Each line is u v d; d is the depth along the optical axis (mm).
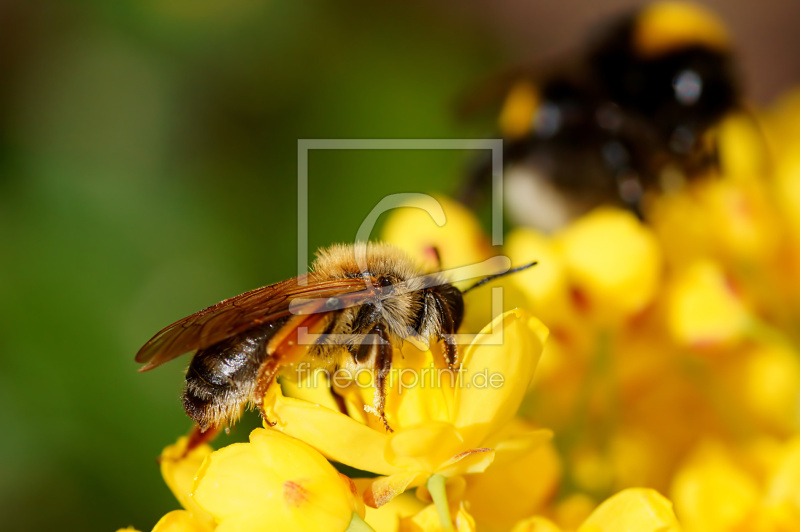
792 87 250
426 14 176
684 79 146
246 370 121
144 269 155
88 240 155
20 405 148
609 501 119
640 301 133
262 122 165
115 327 152
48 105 163
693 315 134
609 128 147
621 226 134
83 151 161
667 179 145
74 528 146
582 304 133
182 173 160
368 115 167
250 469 116
